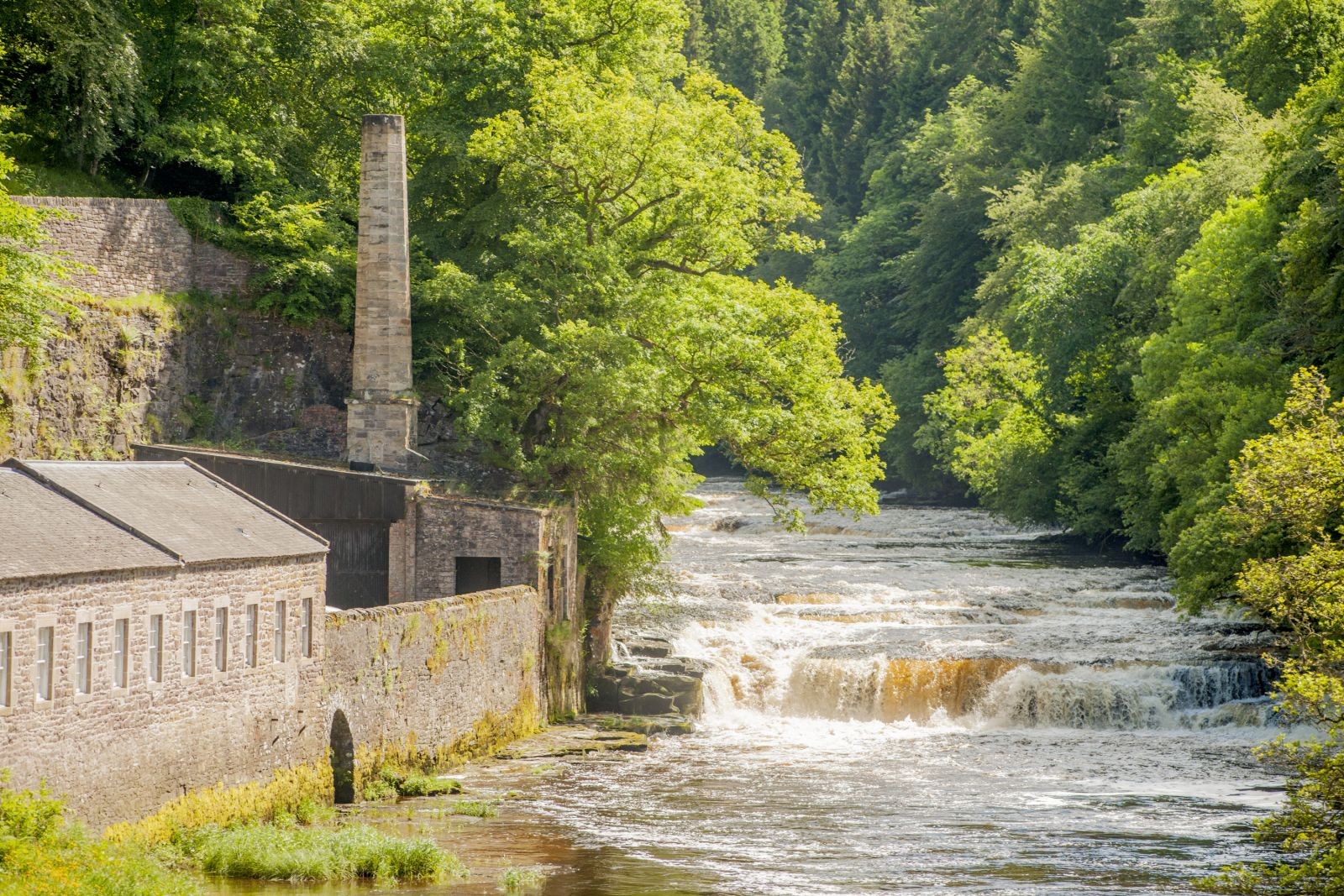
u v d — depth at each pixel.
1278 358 68.00
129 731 32.94
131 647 33.06
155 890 28.28
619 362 61.75
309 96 74.19
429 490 58.34
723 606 73.06
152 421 61.38
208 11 70.94
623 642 66.50
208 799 35.94
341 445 67.12
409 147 74.06
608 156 64.25
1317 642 37.25
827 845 40.25
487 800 44.41
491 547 56.78
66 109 64.00
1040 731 59.41
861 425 66.50
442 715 47.78
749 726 60.16
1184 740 57.03
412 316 66.69
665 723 58.62
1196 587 57.16
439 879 35.41
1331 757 29.75
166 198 68.50
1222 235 77.00
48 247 57.34
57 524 33.06
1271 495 39.16
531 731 55.12
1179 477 68.44
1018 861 38.66
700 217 66.50
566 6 71.19
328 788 41.50
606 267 63.84
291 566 39.81
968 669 62.47
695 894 34.84
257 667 38.12
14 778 29.33
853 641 67.12
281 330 66.94
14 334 48.12
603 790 46.88
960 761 52.97
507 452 62.59
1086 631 68.62
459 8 72.56
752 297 66.12
